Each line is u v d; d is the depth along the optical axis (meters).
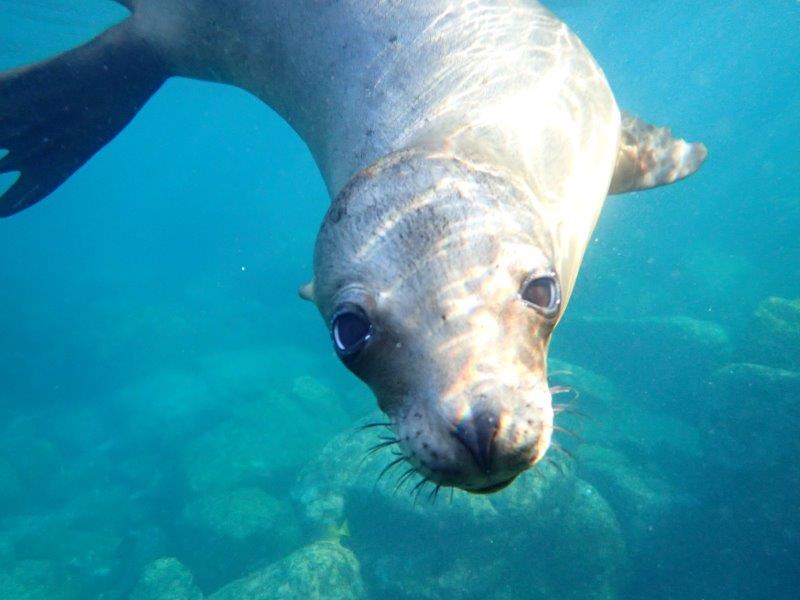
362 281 0.37
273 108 0.82
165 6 0.79
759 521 1.98
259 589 1.65
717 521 2.06
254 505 2.36
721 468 2.14
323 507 1.83
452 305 0.35
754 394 2.13
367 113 0.60
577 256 0.54
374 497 1.78
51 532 2.82
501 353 0.34
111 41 0.82
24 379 4.69
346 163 0.60
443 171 0.40
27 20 4.32
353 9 0.63
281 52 0.71
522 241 0.38
